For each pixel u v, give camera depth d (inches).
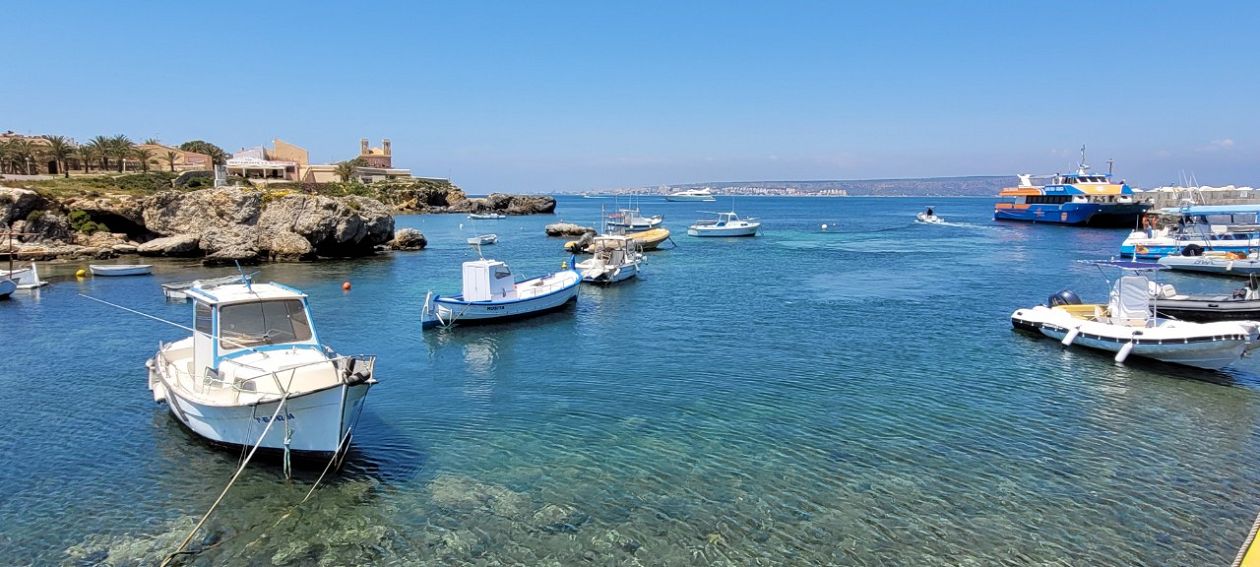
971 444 701.9
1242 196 3767.2
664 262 2479.1
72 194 2689.5
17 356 1055.0
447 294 1694.1
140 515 554.6
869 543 518.3
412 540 520.7
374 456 667.4
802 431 737.6
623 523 545.3
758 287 1823.3
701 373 968.3
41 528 534.9
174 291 1636.3
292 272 2187.5
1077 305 1243.2
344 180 6378.0
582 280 1843.0
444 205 6815.9
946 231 4229.8
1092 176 4222.4
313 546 513.7
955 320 1341.0
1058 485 610.5
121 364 1007.0
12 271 1729.8
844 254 2775.6
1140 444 702.5
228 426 624.7
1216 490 600.7
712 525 542.9
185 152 5196.9
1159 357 993.5
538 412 802.8
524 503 576.4
